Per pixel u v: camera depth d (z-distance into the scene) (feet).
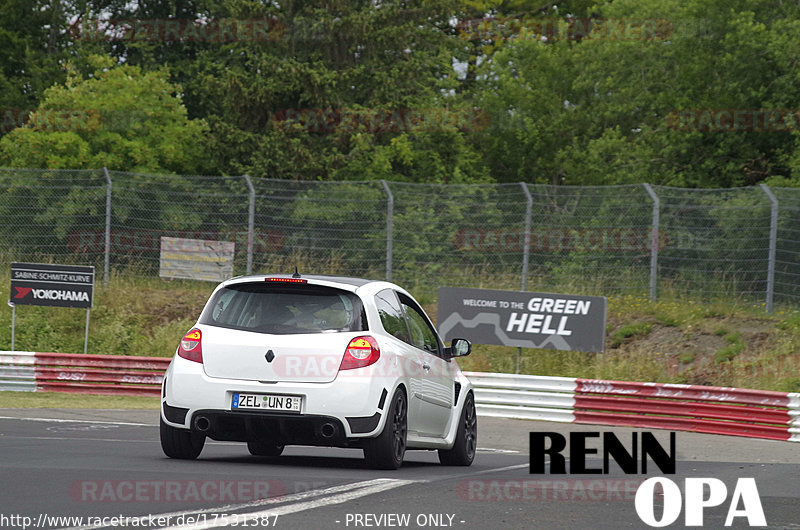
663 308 325.21
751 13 429.38
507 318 290.15
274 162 460.96
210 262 360.28
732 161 441.27
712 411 233.35
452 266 350.02
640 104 471.21
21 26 581.53
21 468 111.86
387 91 485.56
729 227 335.88
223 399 116.37
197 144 469.16
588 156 483.51
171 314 349.20
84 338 339.36
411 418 124.88
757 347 297.53
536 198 370.32
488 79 544.21
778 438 222.48
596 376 293.02
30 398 260.01
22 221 375.45
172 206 377.30
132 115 445.78
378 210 357.20
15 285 311.47
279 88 474.08
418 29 517.96
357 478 109.70
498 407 256.52
